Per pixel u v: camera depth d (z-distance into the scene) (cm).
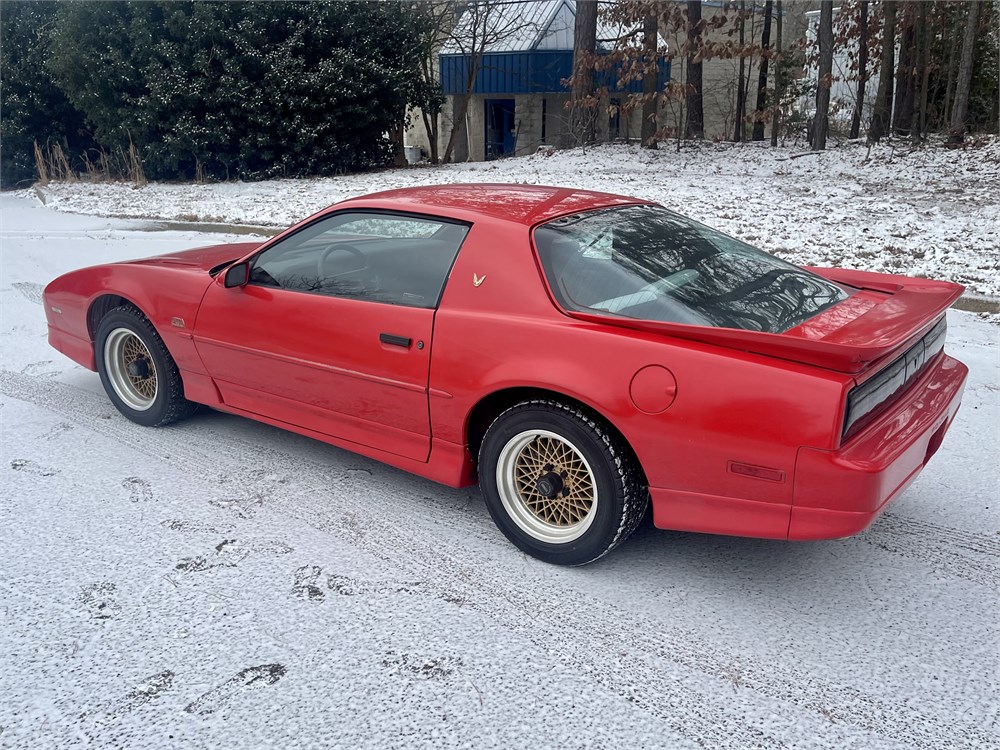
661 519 303
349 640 281
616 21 1989
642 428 290
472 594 309
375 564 330
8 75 2209
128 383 477
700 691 258
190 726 241
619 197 400
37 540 344
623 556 341
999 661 274
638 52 1973
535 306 317
